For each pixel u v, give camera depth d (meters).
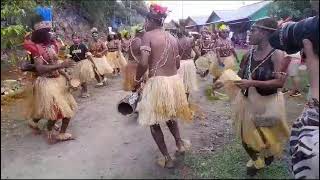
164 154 4.23
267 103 3.94
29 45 5.04
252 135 3.98
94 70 9.39
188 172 4.11
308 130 3.47
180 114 4.32
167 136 5.55
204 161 4.52
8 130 3.71
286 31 3.60
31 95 4.95
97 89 10.29
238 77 4.20
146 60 4.18
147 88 4.24
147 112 4.17
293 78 3.73
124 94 9.40
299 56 3.75
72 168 2.88
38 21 5.16
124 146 4.51
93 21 22.14
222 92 6.24
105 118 6.38
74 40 9.35
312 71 3.39
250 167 4.11
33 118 4.63
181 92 4.33
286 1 7.07
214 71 9.68
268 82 3.81
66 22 18.70
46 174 2.79
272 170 4.20
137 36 6.37
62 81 5.41
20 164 2.98
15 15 5.03
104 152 3.87
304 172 3.40
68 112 5.26
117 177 3.09
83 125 6.07
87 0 21.30
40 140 4.34
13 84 4.42
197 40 10.67
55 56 5.31
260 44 3.93
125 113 4.40
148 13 4.35
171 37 4.42
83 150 4.09
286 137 4.07
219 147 5.11
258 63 3.95
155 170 3.65
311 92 3.54
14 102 4.09
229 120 6.16
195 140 5.38
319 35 3.32
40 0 8.27
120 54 12.83
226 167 4.34
